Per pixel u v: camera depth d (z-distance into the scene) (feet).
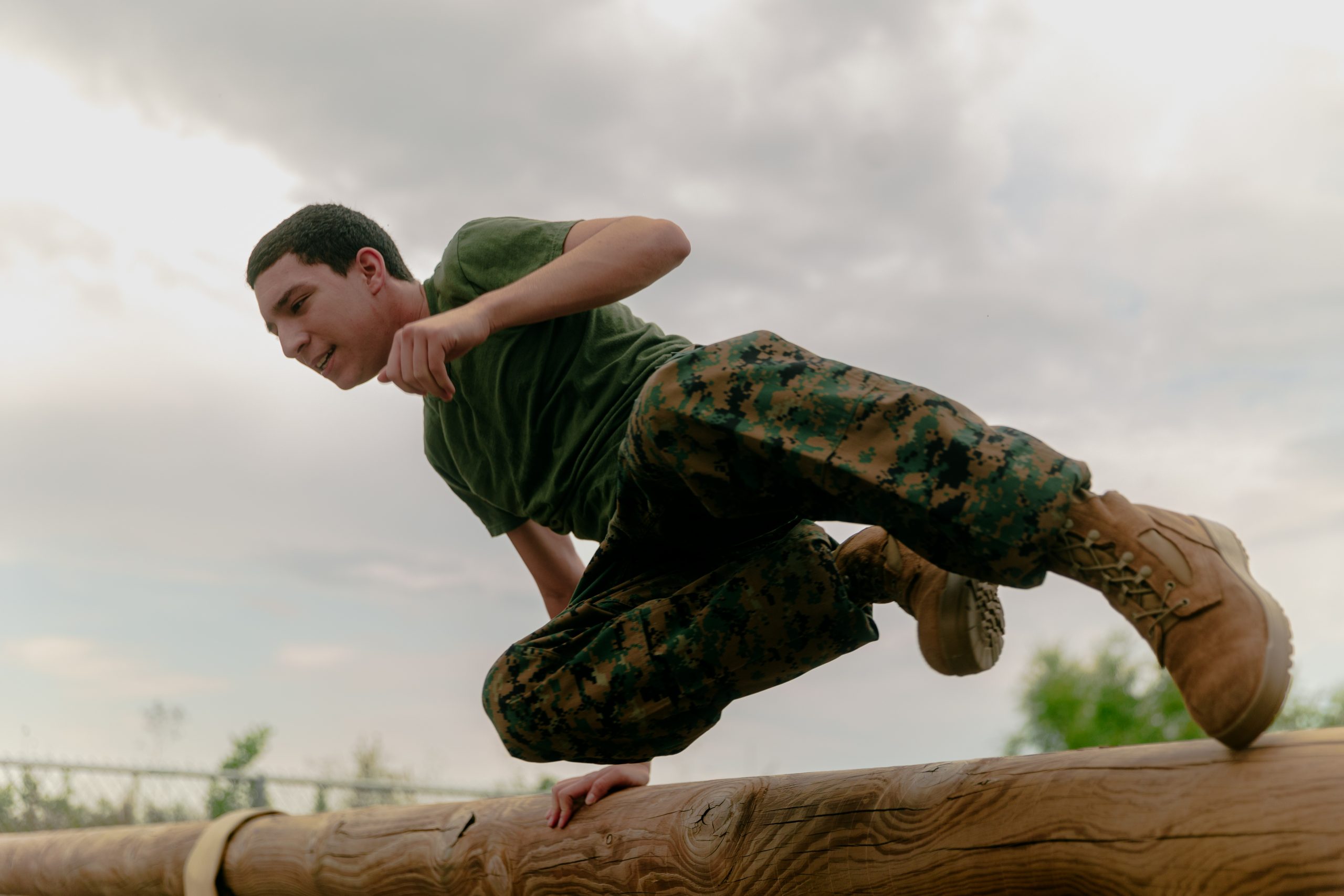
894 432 4.29
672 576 5.76
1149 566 3.77
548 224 6.11
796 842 5.05
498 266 6.07
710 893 5.40
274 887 8.64
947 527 4.13
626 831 5.98
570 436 6.21
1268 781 3.46
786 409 4.49
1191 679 3.62
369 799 26.22
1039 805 4.11
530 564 7.80
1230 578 3.66
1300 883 3.26
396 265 6.50
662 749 5.76
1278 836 3.34
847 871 4.80
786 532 5.50
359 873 7.74
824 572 5.33
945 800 4.51
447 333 5.05
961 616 5.01
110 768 24.31
